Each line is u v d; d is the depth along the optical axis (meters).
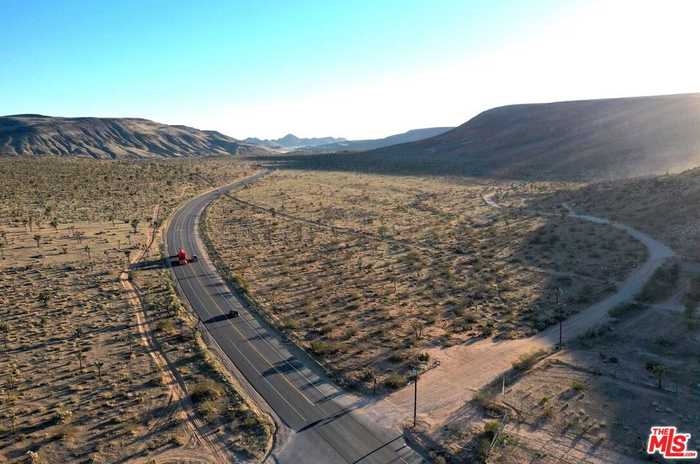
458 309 70.06
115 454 39.59
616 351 56.09
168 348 59.00
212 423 44.22
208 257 101.75
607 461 37.19
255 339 62.50
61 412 44.69
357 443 40.91
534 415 43.75
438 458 38.22
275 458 39.16
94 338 60.97
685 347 55.56
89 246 104.88
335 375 52.72
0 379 50.72
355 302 74.00
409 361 54.88
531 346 58.38
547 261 92.00
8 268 87.56
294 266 94.00
